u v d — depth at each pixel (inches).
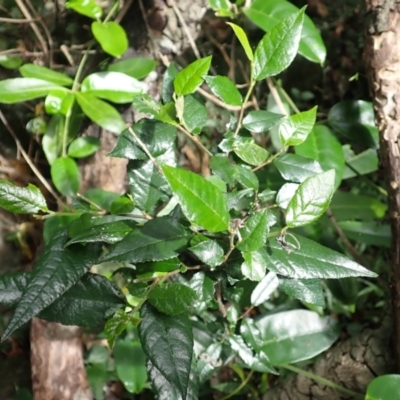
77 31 26.5
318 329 24.3
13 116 27.3
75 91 23.2
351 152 27.5
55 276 16.4
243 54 28.3
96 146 24.3
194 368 17.9
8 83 22.5
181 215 17.6
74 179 23.4
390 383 19.7
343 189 31.6
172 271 16.9
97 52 25.6
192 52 27.4
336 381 23.8
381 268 28.1
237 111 28.0
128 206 18.2
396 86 20.6
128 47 25.1
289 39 16.3
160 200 18.0
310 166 17.8
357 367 23.2
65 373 23.5
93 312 17.4
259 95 29.1
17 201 16.7
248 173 17.3
